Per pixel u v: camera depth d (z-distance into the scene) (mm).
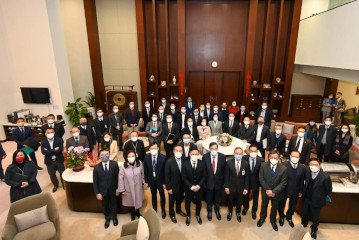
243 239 4547
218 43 11055
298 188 4547
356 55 6660
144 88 11484
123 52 11797
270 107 11438
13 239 3992
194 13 10797
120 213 5258
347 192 4570
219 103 12062
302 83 11977
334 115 10398
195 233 4703
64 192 6035
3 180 6586
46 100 9234
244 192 4719
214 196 5285
